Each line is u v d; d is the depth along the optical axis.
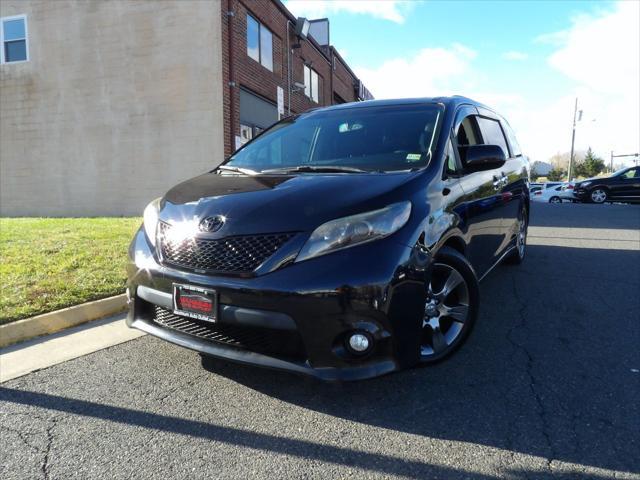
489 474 2.05
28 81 12.86
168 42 11.84
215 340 2.62
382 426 2.41
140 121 12.20
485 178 3.87
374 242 2.43
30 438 2.33
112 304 4.17
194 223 2.66
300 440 2.31
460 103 3.96
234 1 12.00
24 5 12.68
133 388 2.82
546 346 3.40
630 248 7.27
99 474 2.07
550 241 8.03
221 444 2.28
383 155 3.30
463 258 2.96
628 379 2.89
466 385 2.83
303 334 2.34
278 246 2.42
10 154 13.21
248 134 13.12
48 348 3.43
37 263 5.04
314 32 21.44
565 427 2.38
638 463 2.10
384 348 2.40
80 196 12.84
